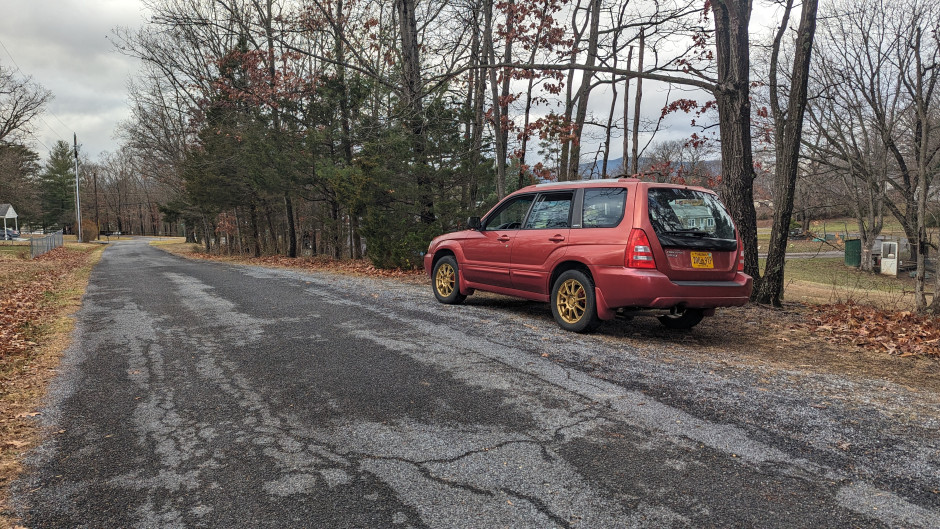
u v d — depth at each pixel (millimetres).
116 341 6562
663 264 5934
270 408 4035
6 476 3002
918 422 3666
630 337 6398
